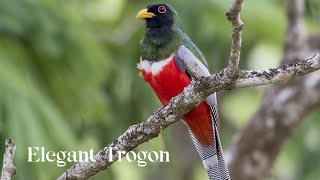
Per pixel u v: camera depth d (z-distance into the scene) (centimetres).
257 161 1351
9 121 1077
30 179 1075
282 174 1731
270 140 1355
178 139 1708
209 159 972
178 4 1345
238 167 1345
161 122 834
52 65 1193
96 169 854
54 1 1191
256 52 1538
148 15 1047
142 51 1011
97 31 1429
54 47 1171
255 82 778
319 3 1479
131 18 1436
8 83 1096
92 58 1211
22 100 1093
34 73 1185
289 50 1342
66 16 1189
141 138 845
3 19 1141
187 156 1711
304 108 1355
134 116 1405
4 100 1084
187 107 820
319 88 1348
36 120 1095
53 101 1208
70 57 1195
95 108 1241
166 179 1658
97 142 1361
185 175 1712
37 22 1166
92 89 1228
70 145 1105
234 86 789
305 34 1342
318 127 1634
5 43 1168
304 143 1638
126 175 1506
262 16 1388
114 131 1374
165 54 995
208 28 1345
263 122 1357
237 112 1752
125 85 1398
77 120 1250
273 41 1415
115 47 1413
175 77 985
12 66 1142
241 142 1359
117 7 1473
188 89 812
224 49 1384
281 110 1353
